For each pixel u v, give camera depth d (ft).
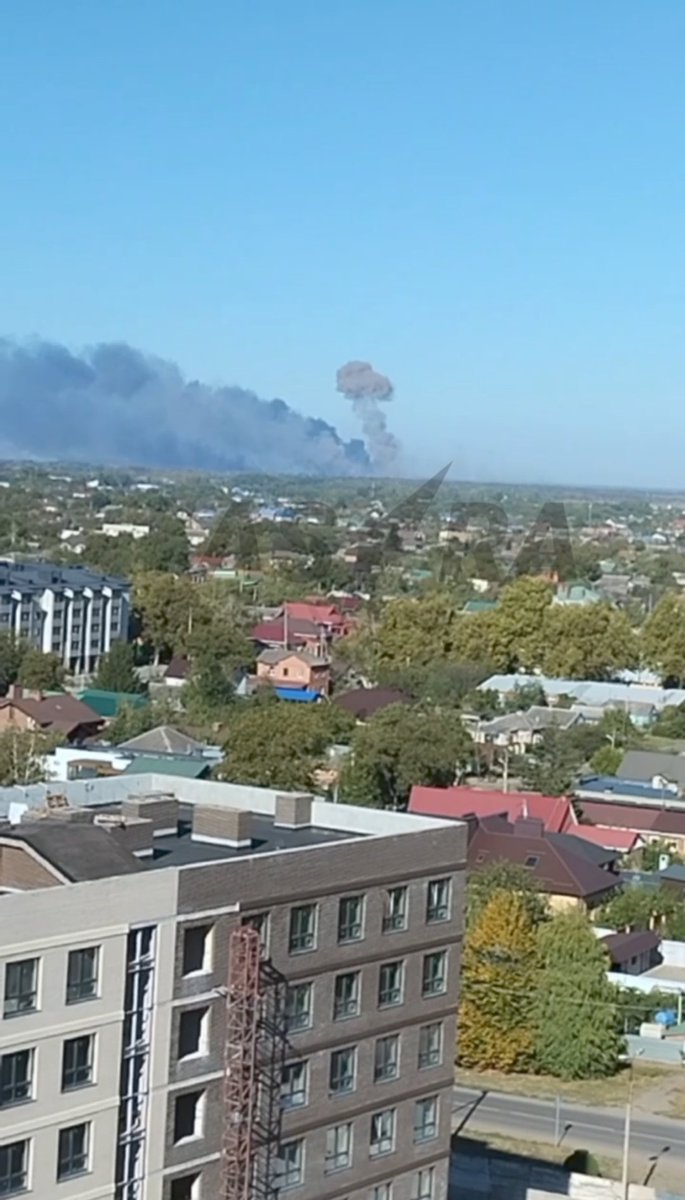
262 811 246.06
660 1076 363.76
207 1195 198.80
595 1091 352.49
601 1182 295.48
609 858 480.64
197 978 195.52
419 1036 224.74
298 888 205.98
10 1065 178.09
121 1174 189.78
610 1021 362.53
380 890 217.15
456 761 565.12
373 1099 218.38
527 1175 297.12
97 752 561.43
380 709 652.07
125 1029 188.65
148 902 188.96
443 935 226.79
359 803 526.16
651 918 444.96
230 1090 199.11
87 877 190.29
